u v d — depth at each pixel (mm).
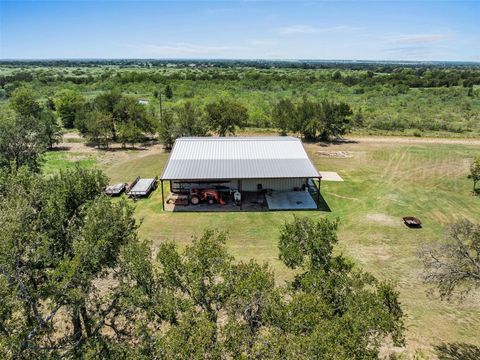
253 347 8539
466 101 81062
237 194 27562
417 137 51312
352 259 20078
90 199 13508
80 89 101062
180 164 28453
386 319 9203
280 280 17953
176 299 10273
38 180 13234
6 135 26328
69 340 10734
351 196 29594
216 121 47125
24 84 98438
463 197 29516
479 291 17078
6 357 8586
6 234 9820
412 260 20031
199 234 23062
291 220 25016
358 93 97625
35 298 10055
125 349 9859
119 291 11117
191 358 8320
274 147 31672
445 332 14562
